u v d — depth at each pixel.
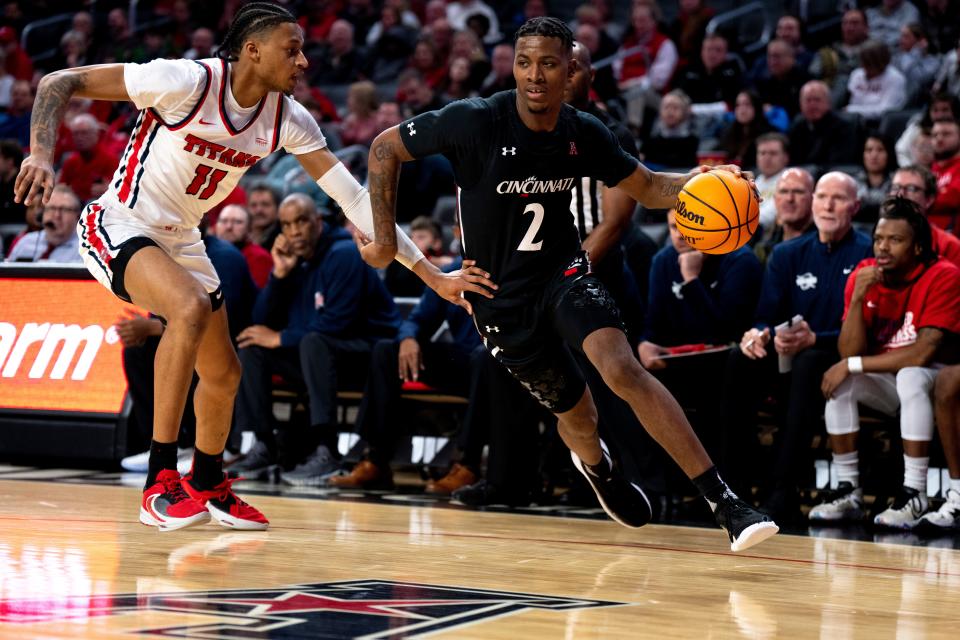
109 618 2.69
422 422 8.52
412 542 4.71
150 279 4.37
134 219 4.55
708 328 7.48
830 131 10.84
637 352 7.32
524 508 6.80
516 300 4.31
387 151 4.32
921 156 9.55
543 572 3.93
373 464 7.94
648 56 14.80
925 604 3.53
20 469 8.20
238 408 8.35
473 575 3.75
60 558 3.76
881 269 6.64
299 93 14.23
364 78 16.25
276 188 10.51
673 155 10.91
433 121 4.24
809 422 6.73
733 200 4.28
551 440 7.59
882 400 6.81
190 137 4.44
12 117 15.29
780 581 3.98
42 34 19.50
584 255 4.36
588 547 4.85
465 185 4.29
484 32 16.16
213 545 4.29
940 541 5.75
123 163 4.59
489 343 4.48
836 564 4.57
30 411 8.47
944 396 6.42
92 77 4.31
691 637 2.78
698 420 7.14
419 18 17.12
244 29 4.39
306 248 8.30
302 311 8.38
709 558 4.62
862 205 9.55
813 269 7.32
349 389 8.44
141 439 8.38
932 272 6.59
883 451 7.31
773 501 6.74
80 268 8.63
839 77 12.70
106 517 5.16
